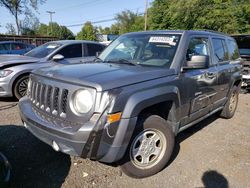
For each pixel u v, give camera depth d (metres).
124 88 2.85
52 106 2.98
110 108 2.69
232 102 5.79
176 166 3.63
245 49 9.14
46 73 3.22
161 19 35.97
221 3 28.72
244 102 7.59
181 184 3.22
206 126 5.30
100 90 2.68
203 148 4.24
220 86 4.79
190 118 3.95
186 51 3.75
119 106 2.74
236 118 5.91
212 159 3.88
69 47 7.46
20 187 3.01
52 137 2.86
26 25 38.78
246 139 4.70
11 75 6.41
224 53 5.13
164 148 3.42
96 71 3.18
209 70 4.28
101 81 2.78
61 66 3.62
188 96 3.70
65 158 3.71
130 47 4.14
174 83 3.40
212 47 4.60
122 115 2.77
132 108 2.81
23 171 3.34
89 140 2.66
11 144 4.07
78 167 3.50
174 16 31.38
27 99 3.62
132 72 3.17
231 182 3.31
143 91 2.98
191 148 4.22
